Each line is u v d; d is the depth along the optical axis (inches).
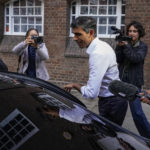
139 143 75.5
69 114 76.3
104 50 100.5
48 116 69.6
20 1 291.3
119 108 109.3
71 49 269.3
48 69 279.1
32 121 64.7
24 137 58.9
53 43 273.9
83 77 267.9
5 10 297.6
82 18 102.0
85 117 78.9
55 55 274.8
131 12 244.2
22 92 77.8
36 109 70.7
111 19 264.7
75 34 103.5
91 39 103.5
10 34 298.5
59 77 276.7
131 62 136.6
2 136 57.4
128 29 138.4
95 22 103.9
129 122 181.9
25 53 155.1
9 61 293.1
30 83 91.4
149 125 134.4
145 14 239.6
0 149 54.6
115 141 71.4
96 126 76.2
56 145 59.9
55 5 267.7
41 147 57.7
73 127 69.6
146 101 83.2
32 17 289.9
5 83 81.7
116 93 85.9
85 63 264.8
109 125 81.4
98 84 100.0
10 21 298.2
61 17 267.6
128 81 137.7
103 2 264.1
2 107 66.2
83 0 269.4
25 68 157.3
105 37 265.9
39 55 153.5
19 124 62.2
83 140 65.6
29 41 151.0
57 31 271.0
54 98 83.4
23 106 69.5
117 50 139.1
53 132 63.7
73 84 110.4
